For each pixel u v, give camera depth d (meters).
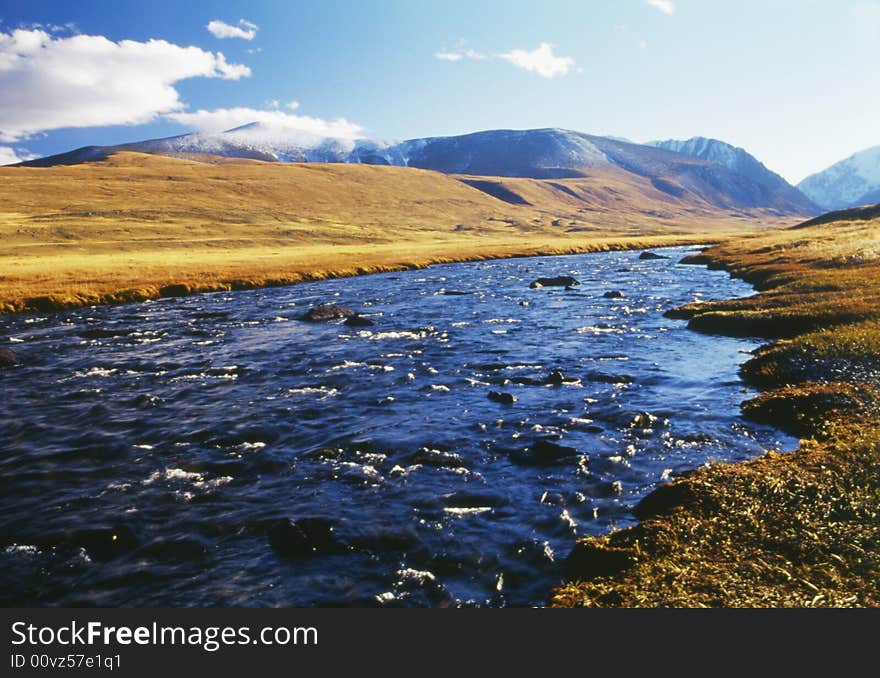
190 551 10.73
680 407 18.20
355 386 21.78
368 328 34.41
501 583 9.50
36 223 112.19
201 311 43.78
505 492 12.77
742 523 9.91
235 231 128.88
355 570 9.98
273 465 14.63
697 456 14.31
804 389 17.58
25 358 27.97
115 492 13.29
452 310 41.09
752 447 14.76
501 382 21.81
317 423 17.70
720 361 23.94
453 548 10.57
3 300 45.28
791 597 7.86
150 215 136.75
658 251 107.38
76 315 42.75
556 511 11.84
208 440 16.47
